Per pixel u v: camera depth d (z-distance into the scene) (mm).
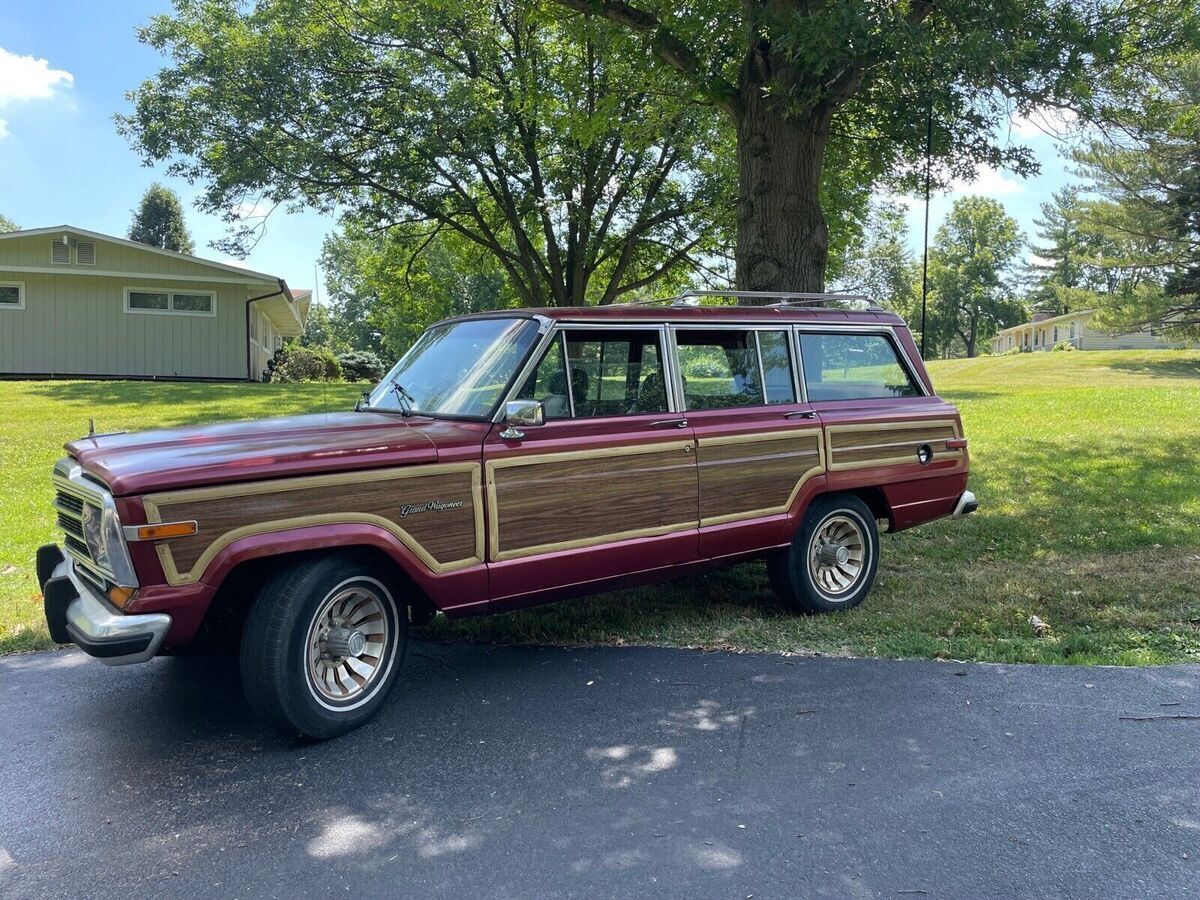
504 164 21078
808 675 4645
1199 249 29094
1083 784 3441
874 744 3809
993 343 85438
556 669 4777
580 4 8836
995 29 7453
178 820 3230
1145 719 4059
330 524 3807
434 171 20703
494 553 4297
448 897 2744
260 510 3650
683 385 5070
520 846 3029
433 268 31219
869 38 6902
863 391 5934
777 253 8172
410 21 17391
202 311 23672
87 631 3471
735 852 2973
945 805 3283
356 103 19297
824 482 5531
